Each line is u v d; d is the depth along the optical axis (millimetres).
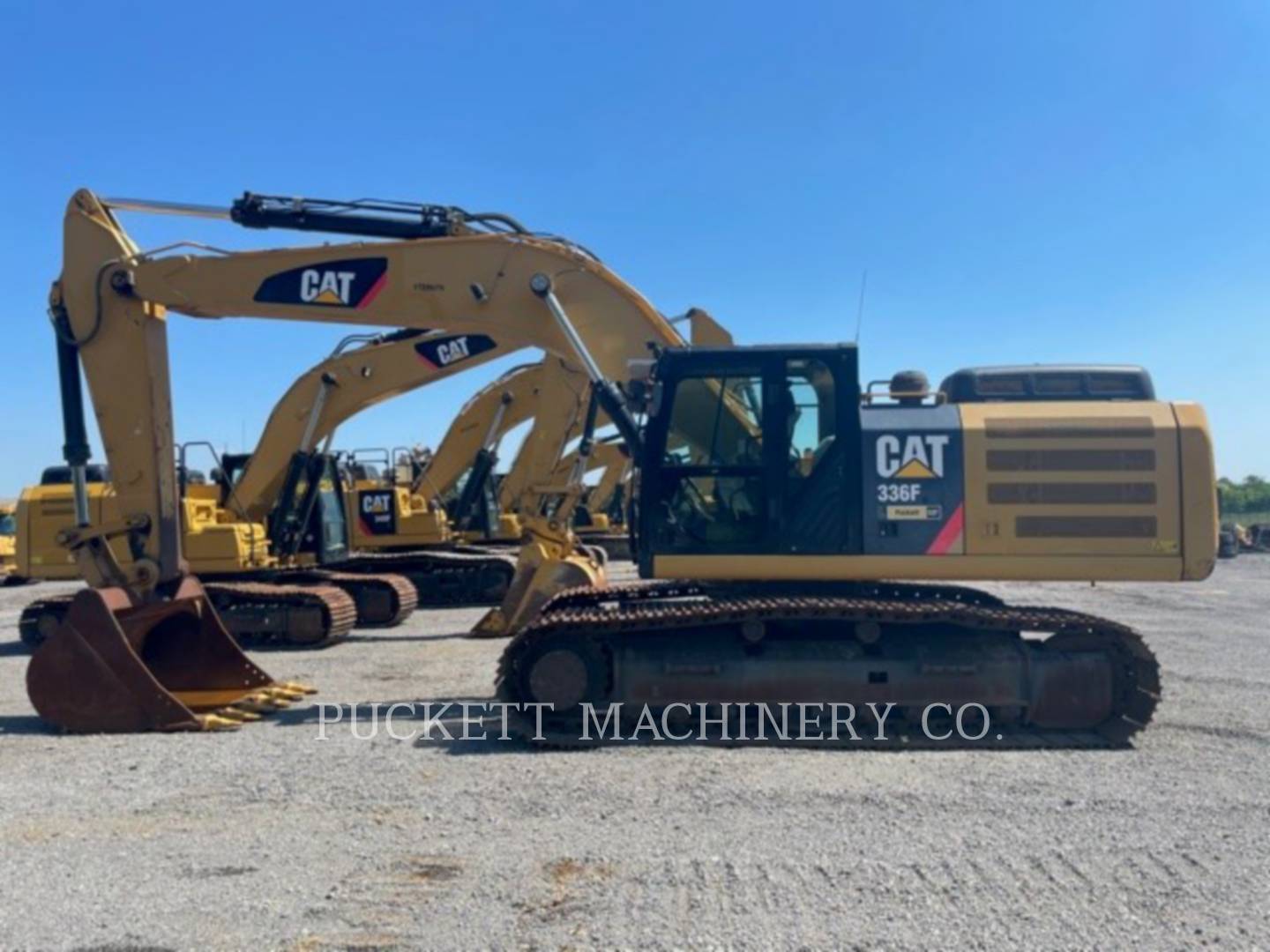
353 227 11250
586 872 5352
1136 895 5016
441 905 4953
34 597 25688
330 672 11898
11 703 10344
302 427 16516
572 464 16500
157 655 9891
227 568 15141
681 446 8656
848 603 8195
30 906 4973
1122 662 8258
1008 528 8312
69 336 9766
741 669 8281
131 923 4773
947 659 8234
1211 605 19281
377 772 7289
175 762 7609
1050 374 8945
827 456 8469
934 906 4891
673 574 8547
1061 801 6484
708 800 6543
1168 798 6559
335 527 17828
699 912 4840
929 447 8391
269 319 10266
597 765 7430
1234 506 58000
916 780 6984
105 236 9781
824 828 5988
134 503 9680
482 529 22531
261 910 4914
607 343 10359
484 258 10375
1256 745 8000
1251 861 5449
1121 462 8328
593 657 8320
